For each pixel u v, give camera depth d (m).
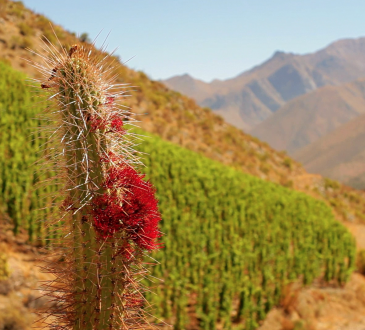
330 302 10.88
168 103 33.09
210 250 9.24
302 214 13.22
